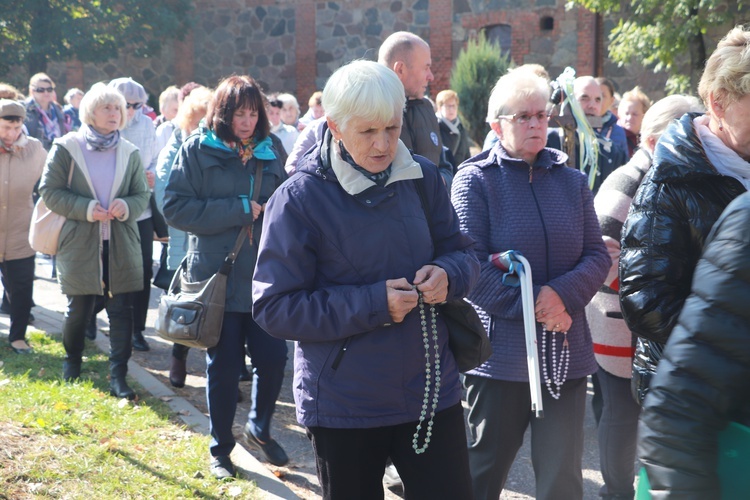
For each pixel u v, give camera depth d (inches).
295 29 868.6
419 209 110.2
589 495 171.5
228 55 907.4
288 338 106.1
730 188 101.8
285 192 106.9
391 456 110.1
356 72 102.3
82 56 892.6
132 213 215.6
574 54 735.7
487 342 113.4
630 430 149.7
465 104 627.5
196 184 170.1
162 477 161.3
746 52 98.3
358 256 105.2
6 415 177.8
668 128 106.4
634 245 105.1
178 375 228.5
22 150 251.4
